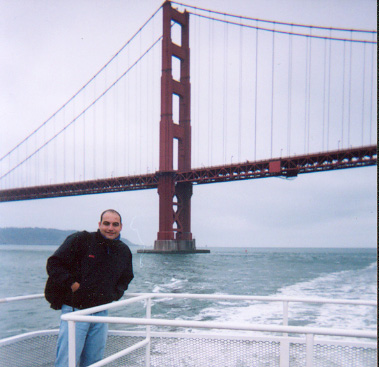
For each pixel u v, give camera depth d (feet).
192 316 31.89
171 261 195.83
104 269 7.31
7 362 7.11
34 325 33.14
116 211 7.70
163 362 6.57
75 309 7.08
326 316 30.66
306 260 214.90
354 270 121.29
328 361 5.58
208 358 6.13
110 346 7.52
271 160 203.21
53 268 6.97
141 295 8.02
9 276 110.11
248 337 6.16
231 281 83.97
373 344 5.61
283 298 7.56
